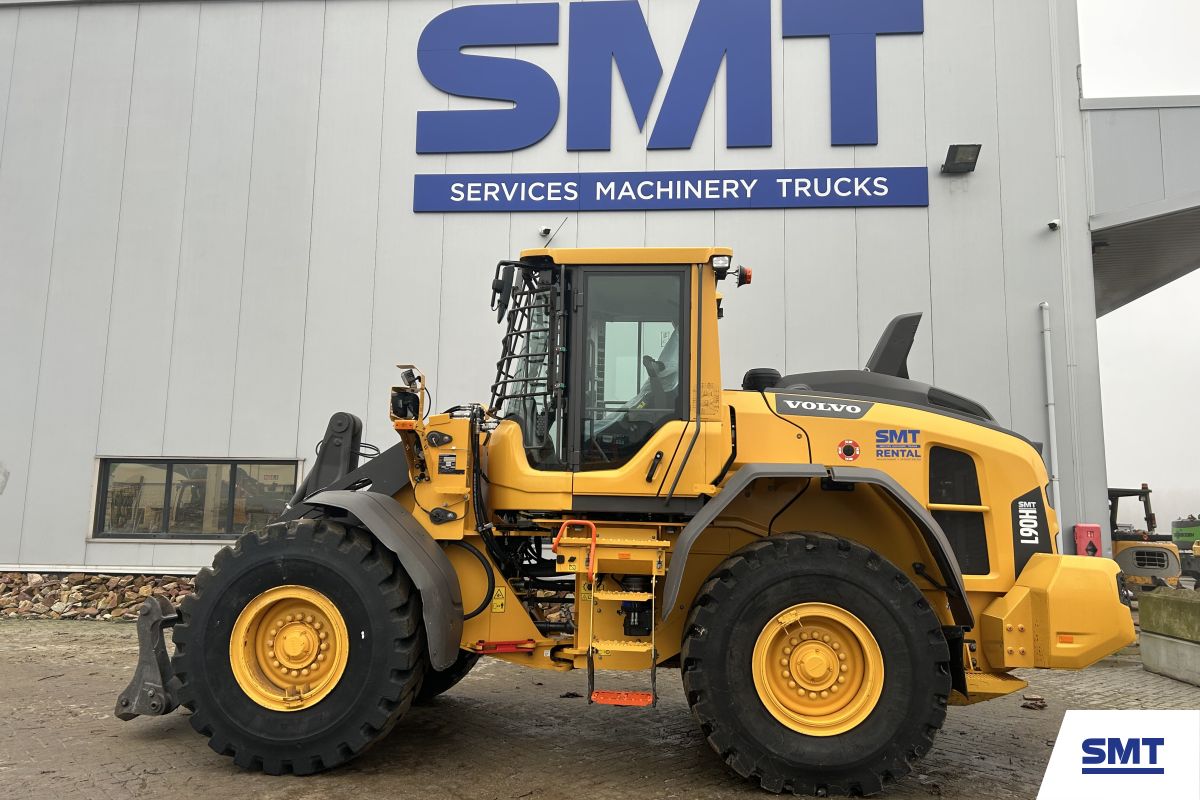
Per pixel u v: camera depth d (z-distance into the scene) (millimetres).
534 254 4055
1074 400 7578
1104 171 7812
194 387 8375
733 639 3490
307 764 3582
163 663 4199
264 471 8328
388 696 3574
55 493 8328
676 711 4941
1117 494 13547
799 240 8023
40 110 8828
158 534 8297
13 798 3275
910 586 3494
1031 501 4043
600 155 8328
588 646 3812
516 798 3379
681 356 3979
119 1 8883
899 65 8102
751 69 8219
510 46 8508
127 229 8602
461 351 8281
